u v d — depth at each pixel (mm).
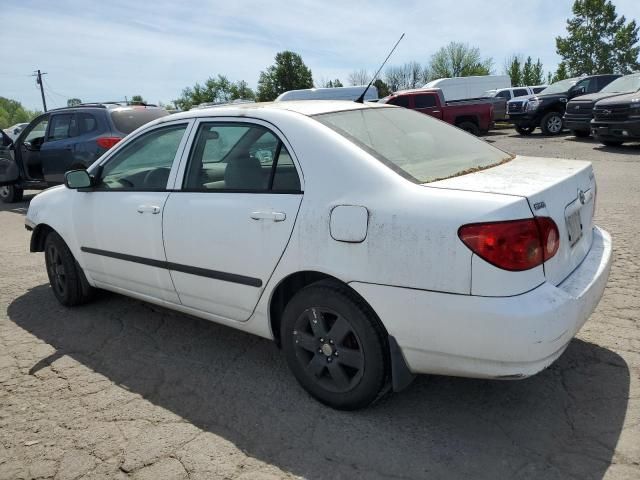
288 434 2822
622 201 7504
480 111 19406
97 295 4930
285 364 3602
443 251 2439
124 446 2785
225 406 3121
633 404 2877
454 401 3037
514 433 2719
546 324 2350
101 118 9102
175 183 3611
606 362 3307
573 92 18703
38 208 4812
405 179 2695
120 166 4117
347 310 2793
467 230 2389
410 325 2578
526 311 2328
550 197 2576
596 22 48438
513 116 19812
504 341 2361
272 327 3236
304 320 3020
